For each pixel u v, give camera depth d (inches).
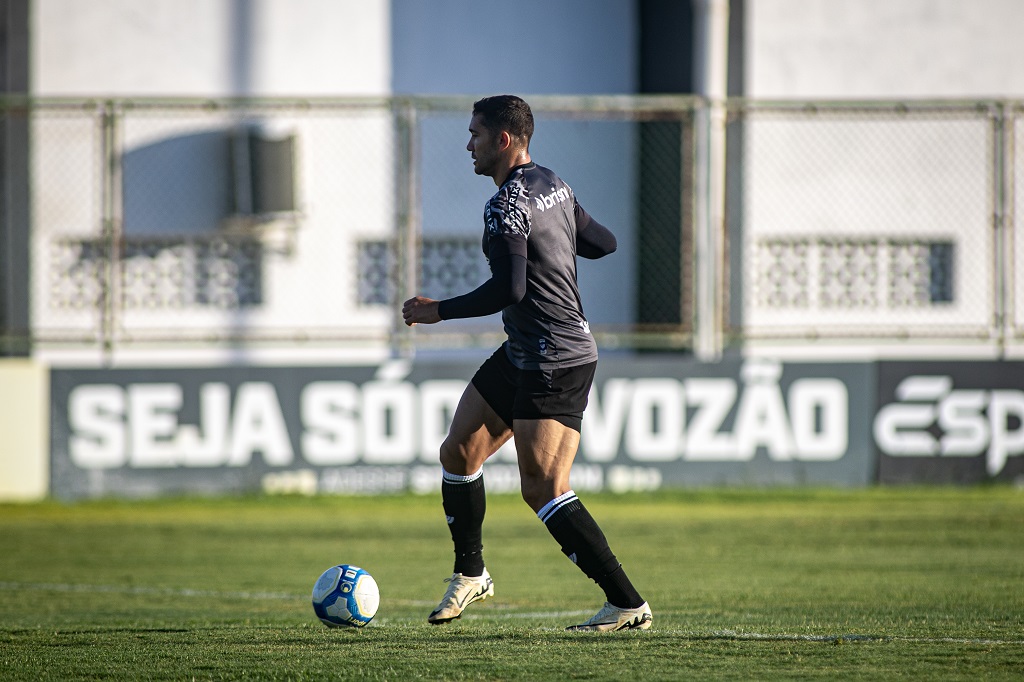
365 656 577.3
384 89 2156.7
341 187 2069.4
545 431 628.4
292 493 1732.3
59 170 2007.9
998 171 2079.2
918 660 558.9
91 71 2060.8
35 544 1378.0
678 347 1945.1
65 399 1712.6
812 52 2117.4
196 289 2030.0
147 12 2075.5
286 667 555.2
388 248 2084.2
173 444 1723.7
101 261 1836.9
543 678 520.7
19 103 1753.2
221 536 1438.2
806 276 2057.1
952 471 1812.3
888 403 1807.3
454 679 522.0
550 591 1011.9
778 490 1777.8
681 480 1779.0
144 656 596.1
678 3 2171.5
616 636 625.9
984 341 1945.1
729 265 2014.0
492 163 641.6
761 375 1792.6
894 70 2132.1
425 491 1758.1
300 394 1743.4
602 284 2224.4
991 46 2146.9
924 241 2087.8
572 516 630.5
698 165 1870.1
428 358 2129.7
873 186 2080.5
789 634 645.3
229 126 2047.2
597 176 2217.0
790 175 2062.0
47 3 2048.5
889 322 2074.3
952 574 1089.4
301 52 2119.8
